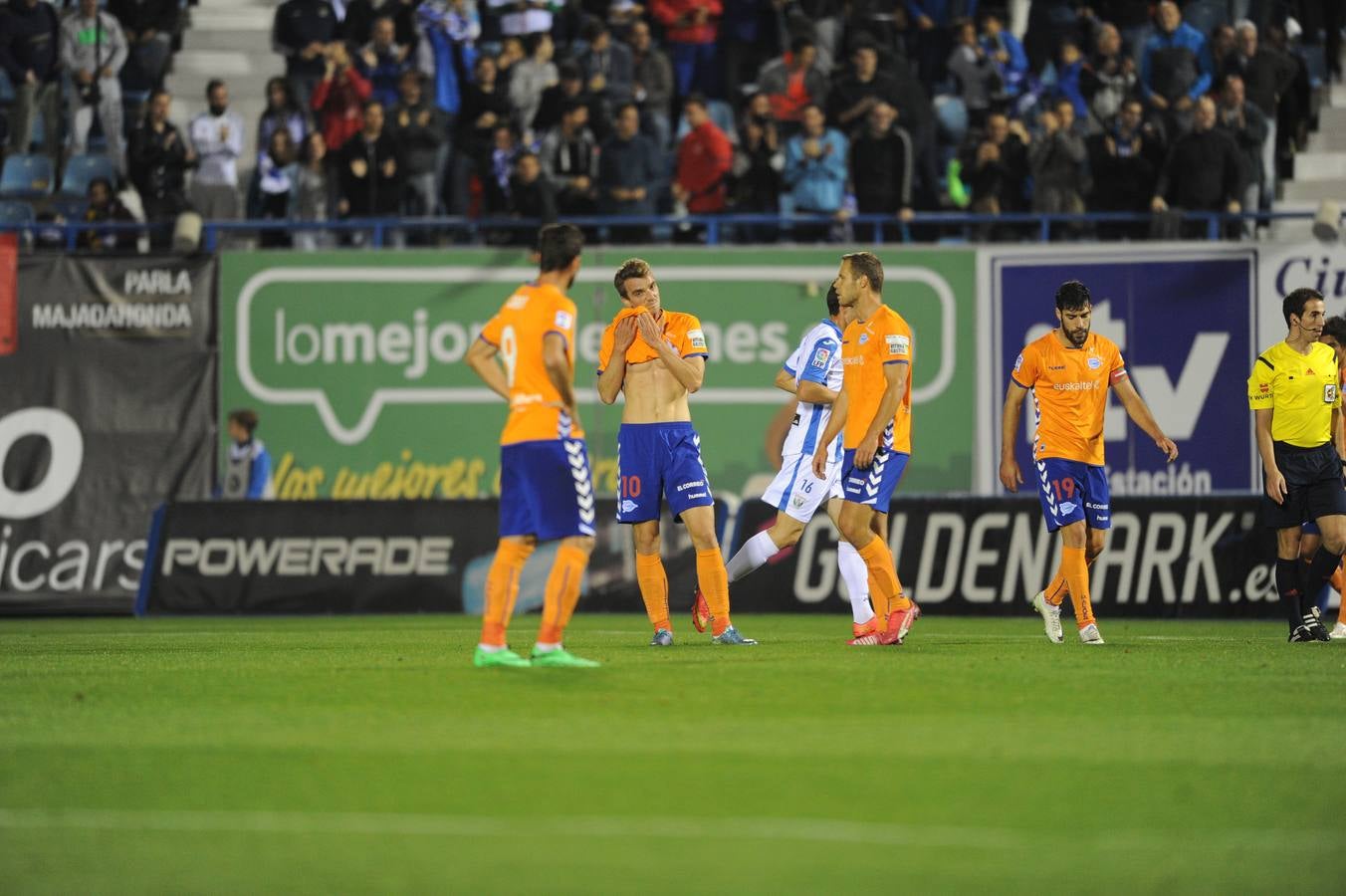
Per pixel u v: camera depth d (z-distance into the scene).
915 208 69.81
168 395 66.25
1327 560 41.84
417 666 33.09
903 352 36.69
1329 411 40.59
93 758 20.62
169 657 37.03
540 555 62.66
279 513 64.44
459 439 65.94
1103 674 30.70
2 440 66.25
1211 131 66.81
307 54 78.56
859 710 24.92
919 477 64.75
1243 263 63.59
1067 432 39.31
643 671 31.12
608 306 65.06
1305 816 16.92
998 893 13.70
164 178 72.12
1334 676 30.50
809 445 40.00
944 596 60.47
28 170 76.19
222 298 66.38
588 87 71.94
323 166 71.50
